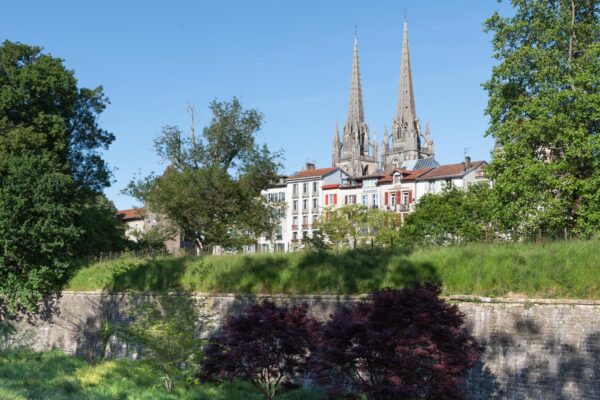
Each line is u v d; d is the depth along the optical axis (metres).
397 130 174.38
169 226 47.34
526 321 21.80
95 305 35.44
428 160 123.31
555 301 21.47
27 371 27.28
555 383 20.55
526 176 33.19
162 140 48.50
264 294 29.12
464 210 59.62
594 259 22.38
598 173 31.98
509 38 37.59
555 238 29.08
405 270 26.31
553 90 33.81
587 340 20.42
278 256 32.00
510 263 23.80
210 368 20.94
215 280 31.70
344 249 32.09
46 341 37.06
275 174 48.94
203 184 44.44
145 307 27.67
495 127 36.81
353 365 18.08
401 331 17.48
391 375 17.31
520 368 21.36
